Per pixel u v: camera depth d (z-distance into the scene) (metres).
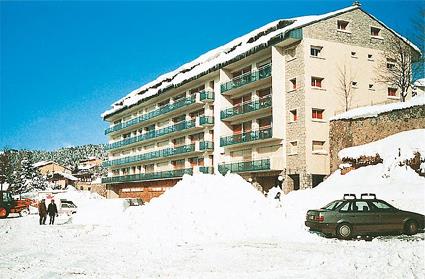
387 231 15.81
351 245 14.02
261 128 43.88
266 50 41.97
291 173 38.84
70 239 17.95
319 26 39.38
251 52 42.66
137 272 9.88
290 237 16.30
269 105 41.09
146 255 12.51
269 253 12.48
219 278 9.01
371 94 41.34
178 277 9.23
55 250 14.31
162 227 17.33
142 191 69.81
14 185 82.62
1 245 16.17
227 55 48.03
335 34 40.16
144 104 68.31
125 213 19.89
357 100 40.34
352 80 40.34
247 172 43.34
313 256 11.27
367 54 41.59
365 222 15.74
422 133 28.33
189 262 11.14
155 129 66.25
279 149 40.44
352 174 30.11
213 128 51.84
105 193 83.12
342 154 33.31
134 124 70.69
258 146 43.53
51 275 9.73
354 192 25.31
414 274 8.36
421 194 22.56
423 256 9.88
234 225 17.58
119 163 76.12
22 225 27.19
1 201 38.47
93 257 12.41
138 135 70.88
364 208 16.08
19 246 15.80
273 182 42.28
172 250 13.41
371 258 10.14
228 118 47.25
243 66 46.59
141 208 20.20
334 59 39.75
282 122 40.06
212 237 16.39
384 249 11.58
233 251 12.96
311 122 37.81
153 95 62.81
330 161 36.50
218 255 12.23
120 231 17.80
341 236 15.68
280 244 14.55
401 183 25.48
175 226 17.33
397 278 8.22
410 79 43.12
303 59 38.22
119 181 74.81
